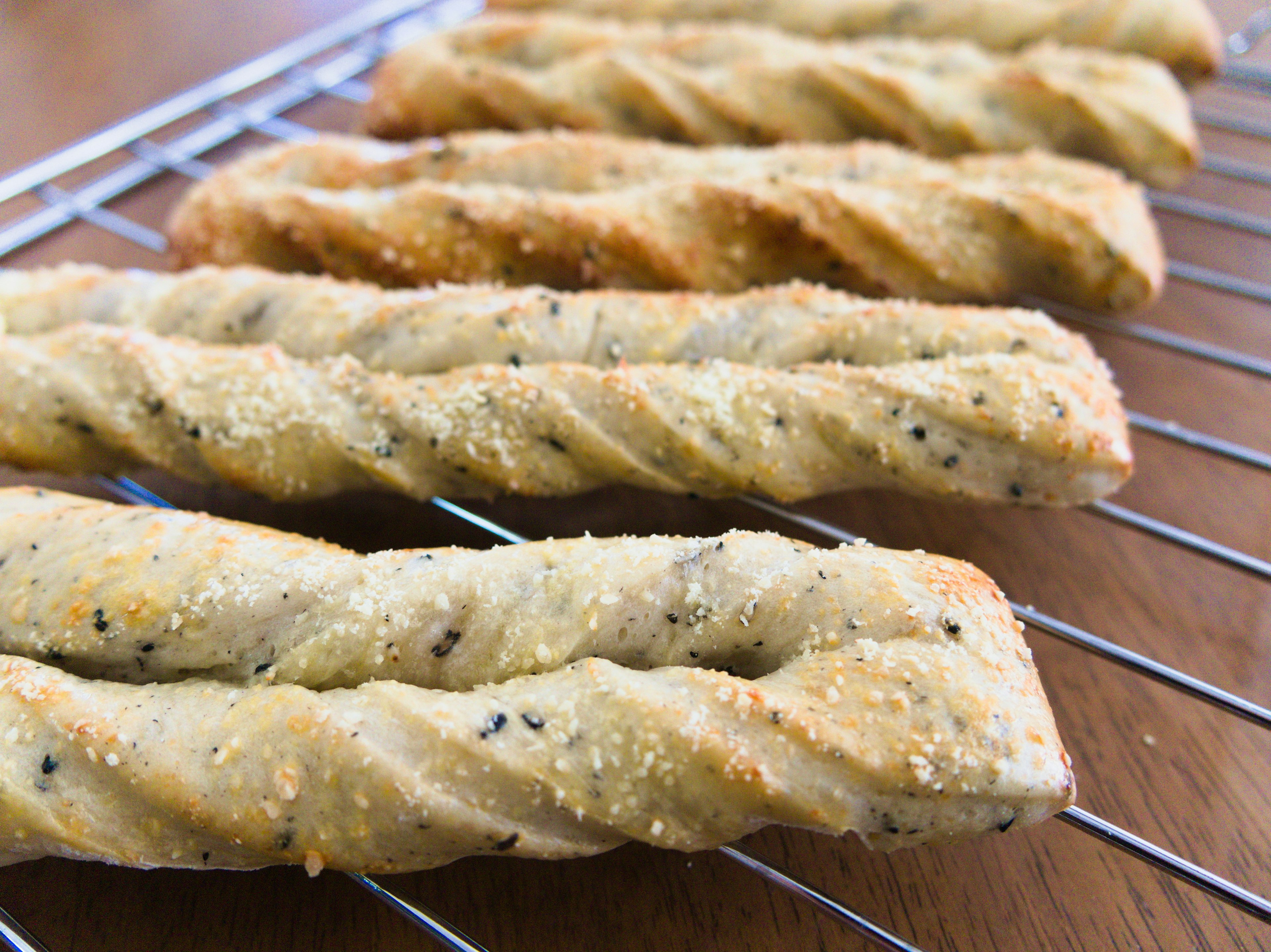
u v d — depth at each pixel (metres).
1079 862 0.20
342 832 0.19
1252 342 0.26
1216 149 0.30
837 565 0.20
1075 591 0.23
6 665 0.20
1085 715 0.22
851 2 0.30
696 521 0.24
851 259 0.25
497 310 0.23
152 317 0.24
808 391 0.22
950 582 0.20
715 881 0.20
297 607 0.20
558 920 0.20
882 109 0.27
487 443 0.22
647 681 0.19
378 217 0.25
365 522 0.24
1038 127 0.27
